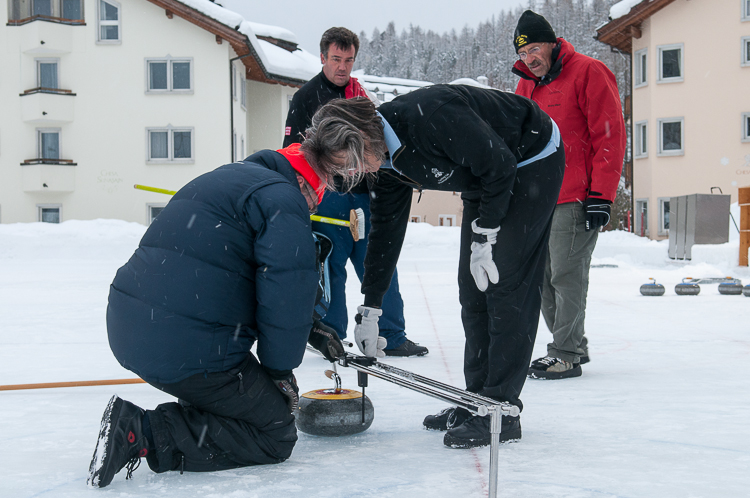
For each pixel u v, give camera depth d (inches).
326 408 82.4
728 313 217.3
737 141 767.7
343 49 141.1
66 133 853.2
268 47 1008.2
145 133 853.8
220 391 67.2
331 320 141.6
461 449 77.5
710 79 772.6
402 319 145.1
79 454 74.6
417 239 784.3
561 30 2613.2
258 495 61.2
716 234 486.6
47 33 836.6
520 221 81.0
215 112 852.0
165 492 62.2
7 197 860.6
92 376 121.3
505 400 80.6
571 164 122.8
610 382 116.0
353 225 135.9
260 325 67.2
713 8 766.5
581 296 122.3
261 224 66.2
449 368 129.0
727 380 115.4
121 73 849.5
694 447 76.3
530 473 67.4
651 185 803.4
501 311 81.7
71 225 713.0
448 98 75.5
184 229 66.7
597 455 73.7
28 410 95.8
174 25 845.2
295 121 144.7
